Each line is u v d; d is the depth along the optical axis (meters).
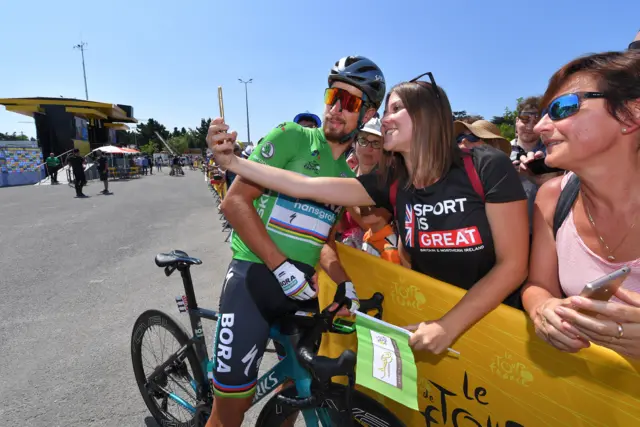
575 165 1.01
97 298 4.17
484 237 1.25
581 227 1.11
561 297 1.23
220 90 1.51
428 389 1.60
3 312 3.79
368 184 1.49
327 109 1.60
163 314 2.03
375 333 1.27
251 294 1.54
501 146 2.28
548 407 1.22
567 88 1.00
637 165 0.97
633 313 0.85
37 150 22.98
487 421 1.40
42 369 2.82
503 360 1.31
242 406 1.57
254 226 1.44
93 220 8.91
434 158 1.25
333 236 1.90
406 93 1.25
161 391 2.13
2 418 2.31
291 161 1.60
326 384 1.32
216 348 1.55
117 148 29.28
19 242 6.66
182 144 69.81
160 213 10.16
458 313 1.21
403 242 1.48
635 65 0.92
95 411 2.38
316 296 1.46
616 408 1.06
